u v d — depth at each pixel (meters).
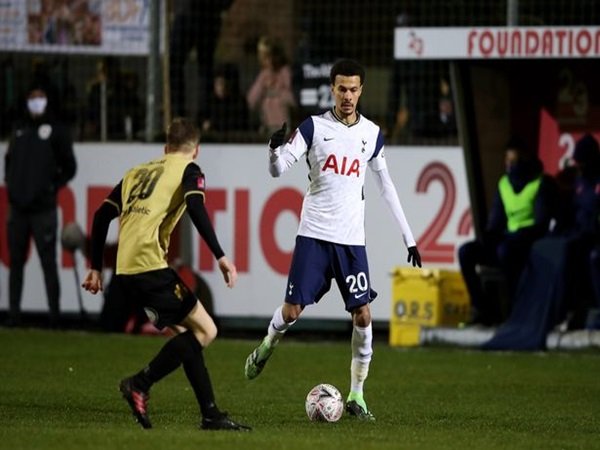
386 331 59.59
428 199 57.97
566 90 57.09
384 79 62.44
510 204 54.12
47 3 60.81
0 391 39.78
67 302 60.66
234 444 27.06
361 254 33.66
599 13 57.72
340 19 62.38
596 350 52.25
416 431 31.52
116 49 60.66
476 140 55.66
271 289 59.44
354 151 33.47
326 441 28.19
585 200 53.25
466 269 54.25
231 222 59.72
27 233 58.50
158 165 30.30
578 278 53.88
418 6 61.81
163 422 32.59
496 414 35.94
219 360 50.22
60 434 28.67
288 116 61.31
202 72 61.50
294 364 48.97
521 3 59.06
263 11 63.44
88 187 60.88
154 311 29.70
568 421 34.66
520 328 53.41
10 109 63.66
